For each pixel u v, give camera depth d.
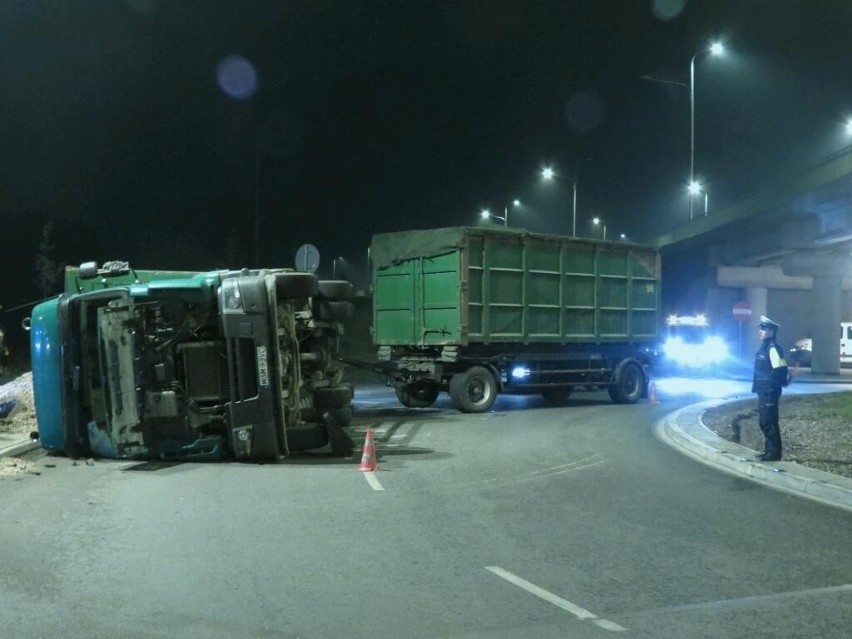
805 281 48.56
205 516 8.72
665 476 11.34
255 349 11.72
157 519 8.58
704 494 10.13
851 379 34.97
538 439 14.91
